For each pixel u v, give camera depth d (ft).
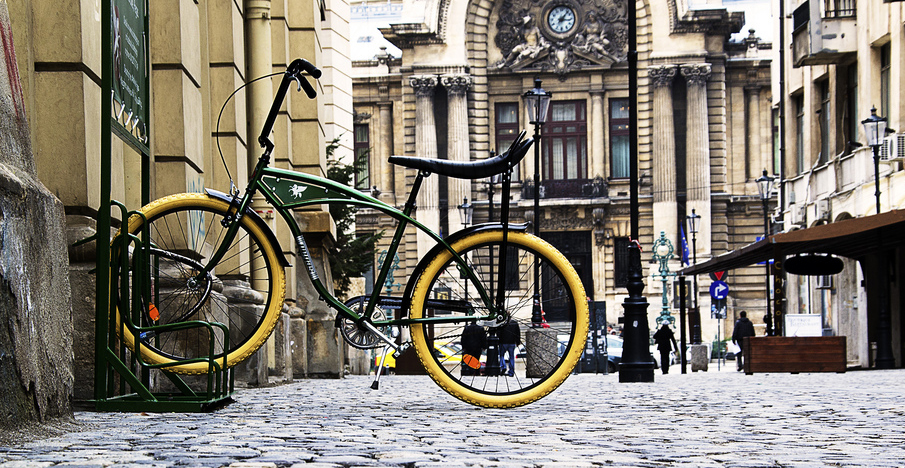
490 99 191.42
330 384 44.39
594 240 187.32
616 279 187.01
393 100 195.00
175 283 21.89
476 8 190.19
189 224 23.17
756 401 28.81
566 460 13.05
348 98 96.58
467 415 21.09
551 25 189.98
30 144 17.12
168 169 30.89
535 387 22.48
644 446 15.14
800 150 112.37
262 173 21.72
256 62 48.85
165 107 30.91
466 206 127.44
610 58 187.01
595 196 186.60
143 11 23.44
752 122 189.16
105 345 19.99
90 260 22.39
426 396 30.22
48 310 16.61
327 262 57.88
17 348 15.11
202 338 25.72
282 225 51.16
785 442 16.21
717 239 185.26
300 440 15.35
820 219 99.96
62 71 22.74
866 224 62.18
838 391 36.50
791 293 111.65
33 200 16.12
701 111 184.44
